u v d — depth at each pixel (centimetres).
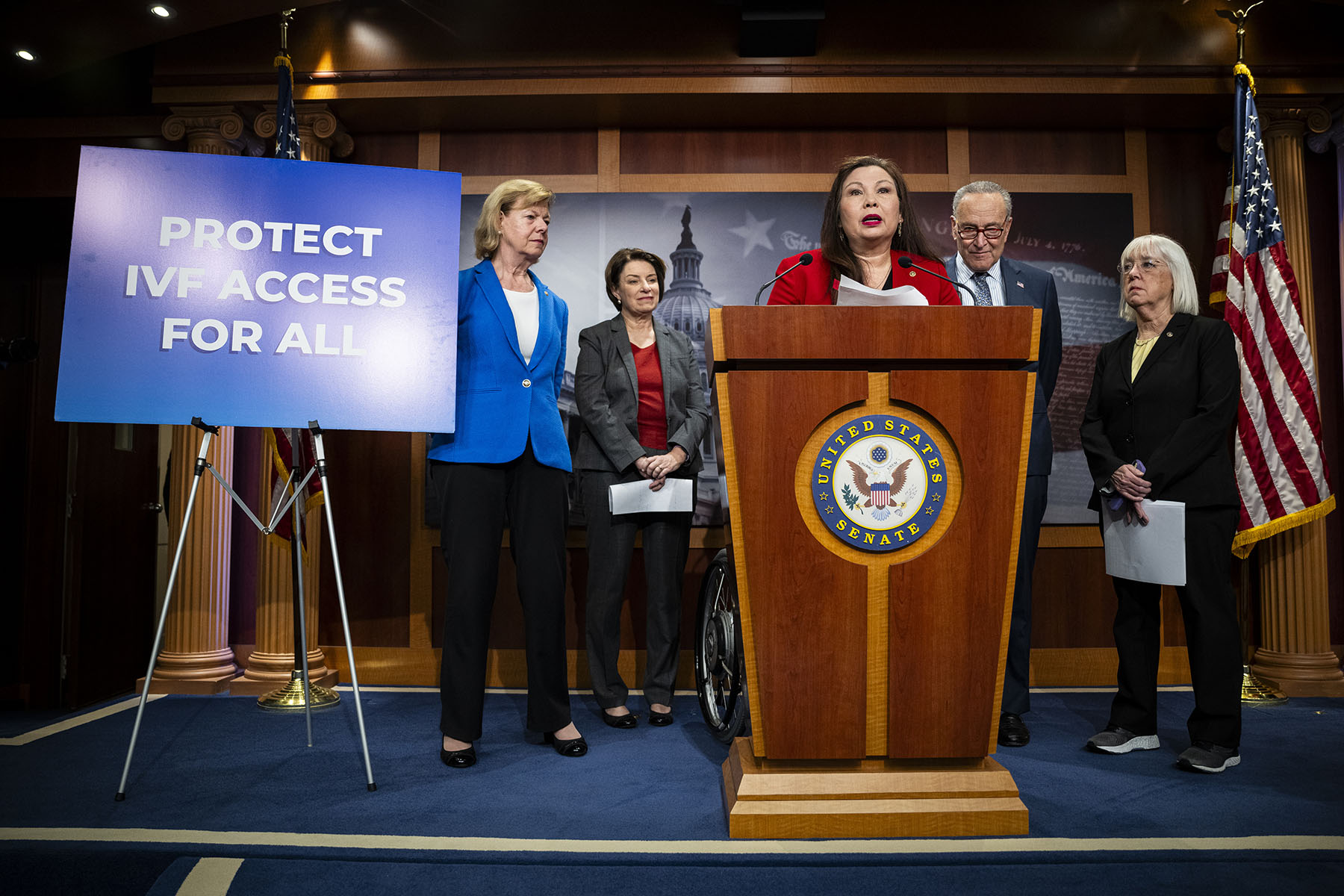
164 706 311
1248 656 356
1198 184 377
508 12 359
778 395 167
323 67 360
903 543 169
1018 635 255
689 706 312
